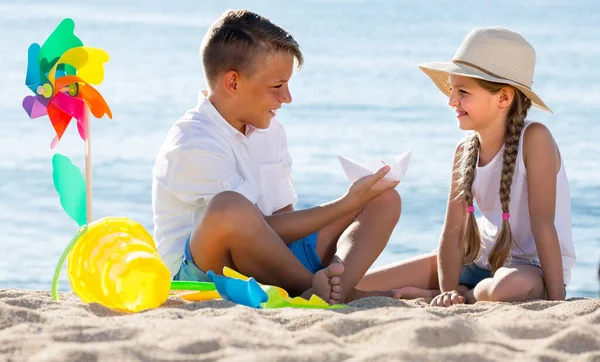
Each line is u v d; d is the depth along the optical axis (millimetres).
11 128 13836
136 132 13883
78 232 3566
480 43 4156
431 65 4246
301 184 9977
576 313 3314
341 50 30562
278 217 4090
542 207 4023
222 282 3488
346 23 44812
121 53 28031
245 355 2525
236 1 69750
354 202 4008
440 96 18906
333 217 4047
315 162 11391
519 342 2838
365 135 13617
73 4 56844
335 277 3742
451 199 4309
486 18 49719
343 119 15430
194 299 3697
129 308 3426
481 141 4242
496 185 4203
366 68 24734
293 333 2832
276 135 4477
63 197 3748
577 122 14617
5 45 28375
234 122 4250
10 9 48281
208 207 3742
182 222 4164
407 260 4551
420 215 8523
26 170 10719
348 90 19859
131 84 20453
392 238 7668
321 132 13914
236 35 4117
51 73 3838
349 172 4125
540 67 24172
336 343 2754
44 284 6383
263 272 3875
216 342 2664
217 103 4234
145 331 2799
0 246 7414
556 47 30844
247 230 3725
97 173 10578
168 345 2635
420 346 2719
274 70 4145
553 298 3941
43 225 8172
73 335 2744
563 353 2703
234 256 3844
